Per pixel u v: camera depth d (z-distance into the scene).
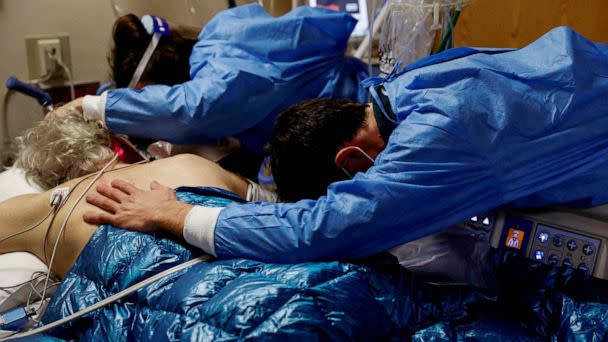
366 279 1.15
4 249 1.49
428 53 1.68
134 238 1.28
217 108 1.68
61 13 2.18
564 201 1.27
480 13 1.86
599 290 1.20
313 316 1.03
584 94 1.19
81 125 1.71
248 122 1.76
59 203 1.43
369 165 1.31
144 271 1.22
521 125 1.16
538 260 1.26
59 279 1.45
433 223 1.20
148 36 1.90
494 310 1.24
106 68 2.32
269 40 1.74
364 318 1.09
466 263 1.36
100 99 1.73
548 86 1.19
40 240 1.44
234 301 1.05
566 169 1.23
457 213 1.19
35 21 2.14
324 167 1.31
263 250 1.19
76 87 2.27
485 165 1.14
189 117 1.68
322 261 1.18
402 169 1.14
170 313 1.11
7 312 1.31
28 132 1.76
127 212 1.32
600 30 1.72
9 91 2.13
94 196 1.38
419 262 1.37
